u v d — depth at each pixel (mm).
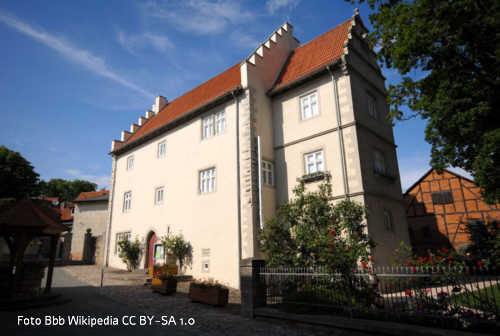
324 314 8000
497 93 9656
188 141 19953
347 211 10516
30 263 11445
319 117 15531
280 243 10625
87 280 17469
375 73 17609
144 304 10836
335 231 10094
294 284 8875
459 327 6207
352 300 7625
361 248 8562
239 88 16797
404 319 6922
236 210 15789
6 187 33156
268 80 18156
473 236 12891
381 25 11711
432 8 9781
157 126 22344
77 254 32562
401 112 11758
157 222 20766
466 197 22906
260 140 15914
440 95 9867
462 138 10180
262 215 15172
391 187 15836
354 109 14469
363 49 17094
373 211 13602
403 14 10445
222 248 16000
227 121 17609
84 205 34031
